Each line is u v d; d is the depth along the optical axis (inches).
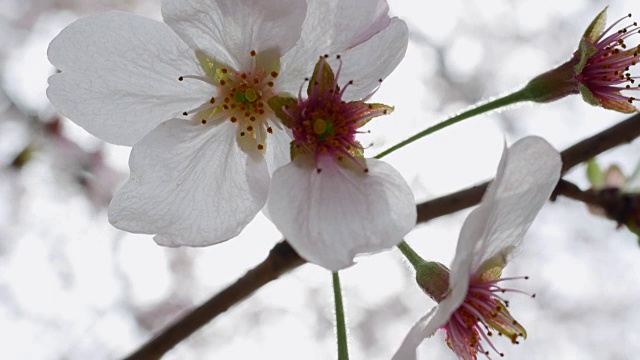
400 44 6.5
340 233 6.3
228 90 6.7
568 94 6.9
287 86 6.7
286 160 6.7
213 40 6.7
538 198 6.3
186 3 6.5
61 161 13.4
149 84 6.7
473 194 7.3
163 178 6.6
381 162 6.5
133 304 17.6
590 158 7.4
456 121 6.9
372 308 18.8
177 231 6.6
